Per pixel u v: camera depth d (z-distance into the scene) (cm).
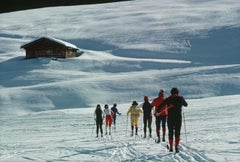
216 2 16275
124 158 1047
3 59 9769
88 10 17788
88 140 1752
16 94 5331
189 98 5041
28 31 14325
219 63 8869
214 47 10006
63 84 5791
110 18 15150
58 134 2225
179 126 1096
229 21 12169
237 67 6172
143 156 1056
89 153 1206
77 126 2686
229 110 2748
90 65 8325
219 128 1775
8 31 14338
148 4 17688
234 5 15350
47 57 9069
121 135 1980
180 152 1095
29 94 5331
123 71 8044
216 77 5691
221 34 10775
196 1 16988
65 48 9088
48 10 19225
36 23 15825
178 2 17150
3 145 1678
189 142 1340
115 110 2264
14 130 2616
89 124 2773
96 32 12850
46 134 2256
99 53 10000
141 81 5841
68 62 8494
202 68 6650
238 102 3319
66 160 1061
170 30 11912
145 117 1722
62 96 5288
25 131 2512
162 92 1464
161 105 1109
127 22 13838
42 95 5291
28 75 7419
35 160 1088
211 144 1230
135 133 1911
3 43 12331
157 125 1460
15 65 8631
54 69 8050
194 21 12888
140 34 11919
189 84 5509
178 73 6216
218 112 2686
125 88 5594
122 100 5188
